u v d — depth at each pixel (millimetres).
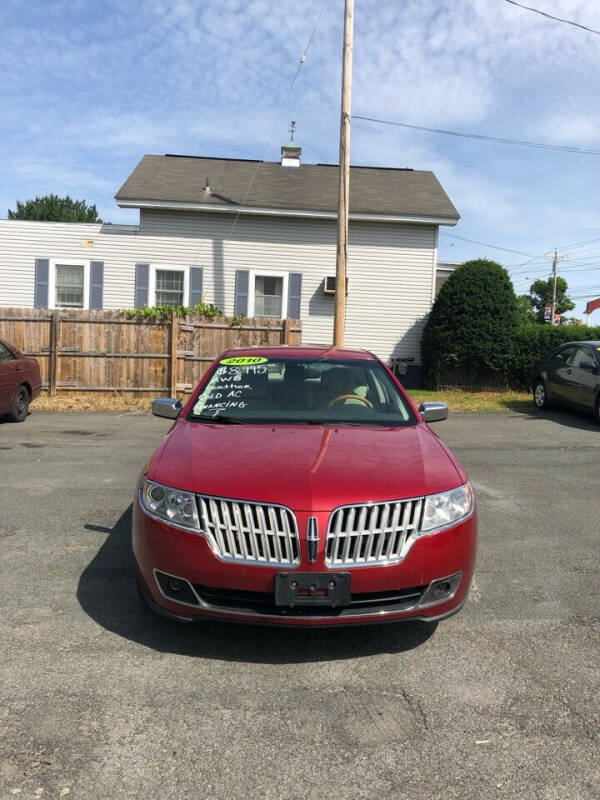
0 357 9727
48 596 3729
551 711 2717
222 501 2963
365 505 2951
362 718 2652
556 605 3787
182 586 3000
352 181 19734
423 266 17797
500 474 7246
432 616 3068
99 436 9219
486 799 2215
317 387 4465
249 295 17609
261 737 2514
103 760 2361
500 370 16188
